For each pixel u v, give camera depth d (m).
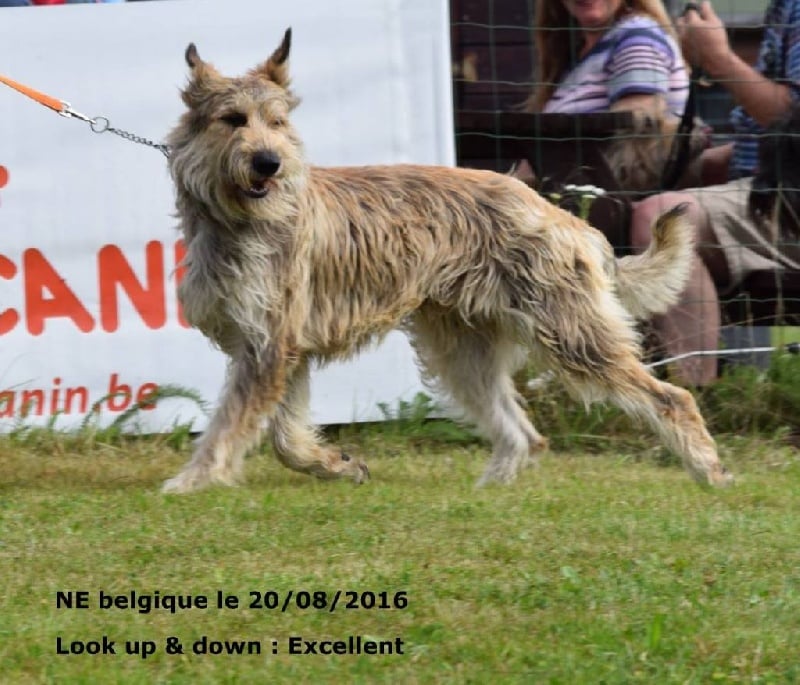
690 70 14.27
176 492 10.35
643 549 8.69
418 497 10.30
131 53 12.51
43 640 7.02
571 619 7.29
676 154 14.01
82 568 8.24
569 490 10.80
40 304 12.59
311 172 10.89
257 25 12.55
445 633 7.09
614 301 11.13
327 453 11.28
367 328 10.98
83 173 12.54
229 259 10.36
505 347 11.55
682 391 11.12
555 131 13.95
